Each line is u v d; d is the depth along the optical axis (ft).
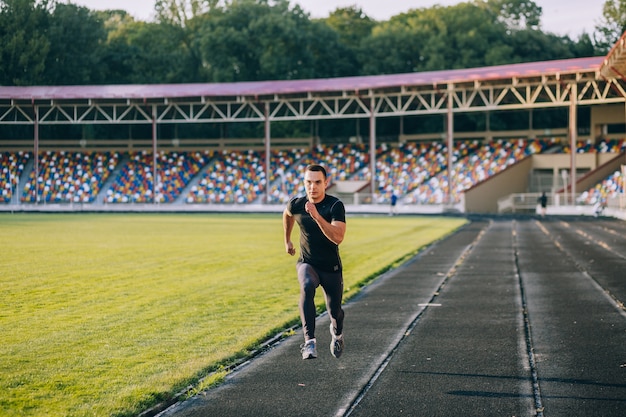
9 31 252.01
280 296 43.98
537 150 195.93
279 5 269.23
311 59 262.06
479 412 21.53
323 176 25.30
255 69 264.93
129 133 238.07
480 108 176.14
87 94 198.39
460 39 249.55
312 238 25.67
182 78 272.31
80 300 42.27
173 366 26.58
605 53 257.96
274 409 21.93
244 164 218.59
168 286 48.32
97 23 270.87
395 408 21.98
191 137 248.73
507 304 40.83
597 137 196.24
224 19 264.52
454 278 52.80
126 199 210.18
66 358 27.81
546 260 65.10
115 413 21.15
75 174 219.82
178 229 111.86
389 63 257.96
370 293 45.60
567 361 27.48
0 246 79.10
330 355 28.84
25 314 37.60
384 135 238.68
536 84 170.81
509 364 27.14
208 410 21.86
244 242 86.28
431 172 199.21
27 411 21.31
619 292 44.98
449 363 27.37
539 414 21.33
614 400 22.58
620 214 146.00
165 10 289.74
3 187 217.15
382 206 183.32
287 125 250.57
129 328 33.88
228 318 36.50
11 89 205.57
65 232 103.35
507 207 179.01
